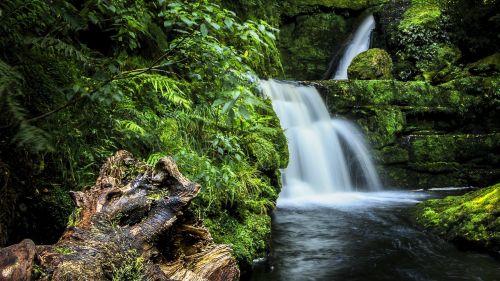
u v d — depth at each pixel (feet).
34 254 4.34
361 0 43.93
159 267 5.48
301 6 42.68
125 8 9.16
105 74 7.23
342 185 25.94
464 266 12.50
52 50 7.77
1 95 4.93
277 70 30.94
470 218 14.48
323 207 20.90
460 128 28.27
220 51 8.43
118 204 5.83
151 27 12.64
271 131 15.90
